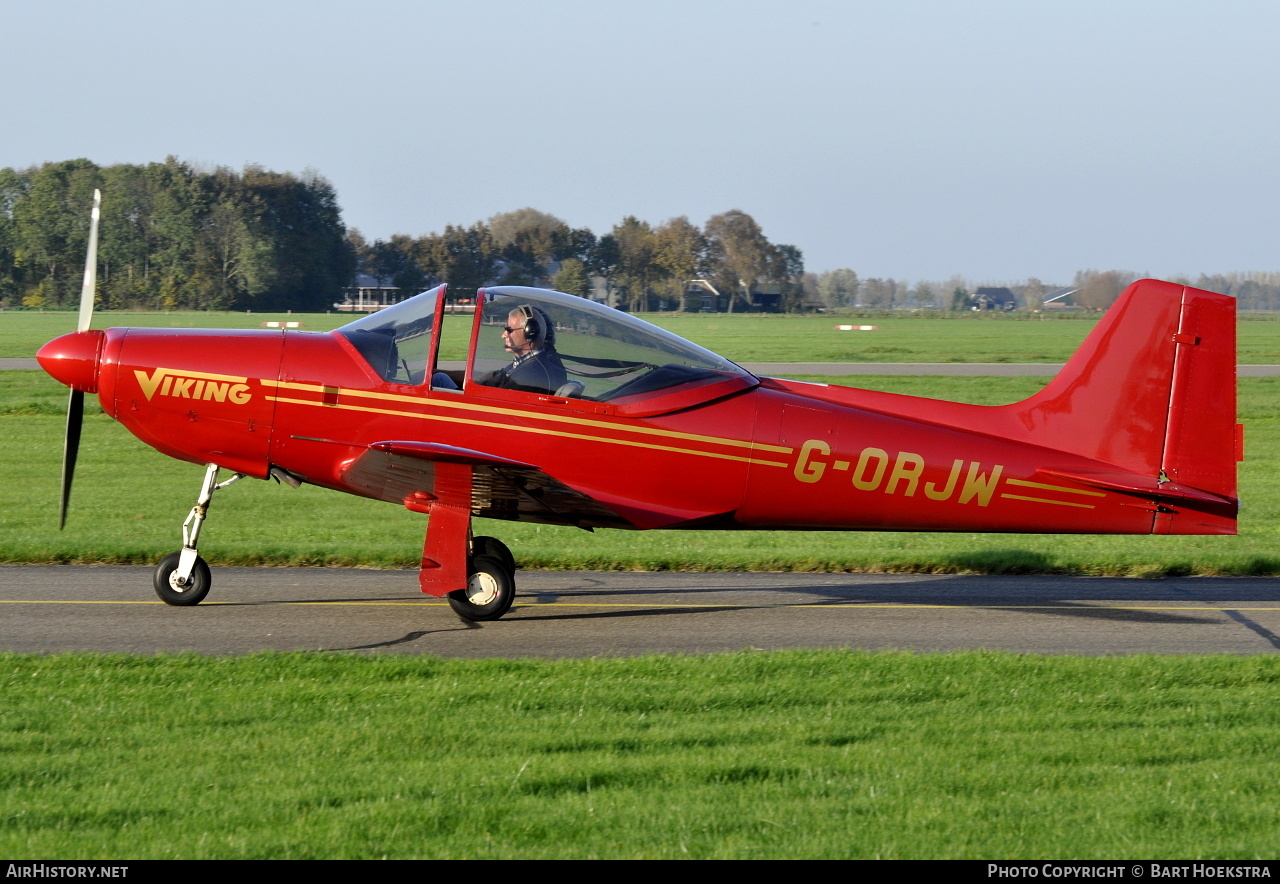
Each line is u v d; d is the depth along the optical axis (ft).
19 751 38.34
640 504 62.34
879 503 63.31
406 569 75.00
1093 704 45.80
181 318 654.94
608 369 61.11
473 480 55.98
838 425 62.69
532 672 49.03
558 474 61.05
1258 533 93.30
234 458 62.39
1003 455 63.05
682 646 56.39
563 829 32.86
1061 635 60.29
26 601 62.54
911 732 41.81
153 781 35.81
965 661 51.78
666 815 33.83
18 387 198.70
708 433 61.52
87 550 74.33
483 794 35.06
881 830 33.17
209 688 45.70
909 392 214.28
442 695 45.06
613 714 43.29
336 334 62.69
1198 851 32.30
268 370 61.00
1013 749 39.91
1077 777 37.47
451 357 61.16
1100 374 62.95
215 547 76.54
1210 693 47.80
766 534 92.53
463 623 60.44
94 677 46.70
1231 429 61.93
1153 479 62.54
